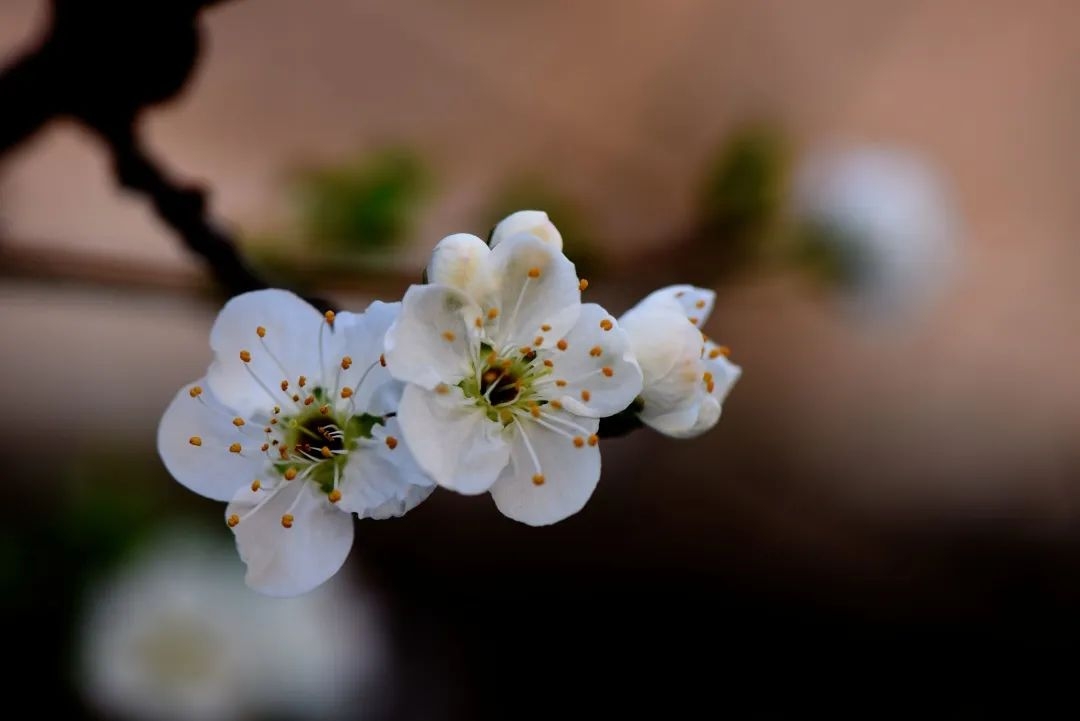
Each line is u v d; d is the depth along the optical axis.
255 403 0.33
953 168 0.62
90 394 0.45
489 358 0.33
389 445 0.33
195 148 0.49
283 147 0.51
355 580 0.45
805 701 0.51
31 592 0.39
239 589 0.39
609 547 0.51
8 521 0.41
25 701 0.39
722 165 0.41
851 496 0.55
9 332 0.45
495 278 0.33
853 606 0.53
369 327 0.33
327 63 0.53
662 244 0.42
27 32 0.46
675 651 0.51
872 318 0.44
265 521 0.33
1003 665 0.53
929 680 0.53
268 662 0.39
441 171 0.43
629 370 0.33
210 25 0.51
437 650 0.48
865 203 0.42
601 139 0.56
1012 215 0.62
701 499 0.53
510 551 0.50
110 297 0.38
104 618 0.39
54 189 0.44
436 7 0.56
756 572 0.53
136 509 0.40
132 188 0.35
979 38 0.64
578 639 0.50
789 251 0.42
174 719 0.39
